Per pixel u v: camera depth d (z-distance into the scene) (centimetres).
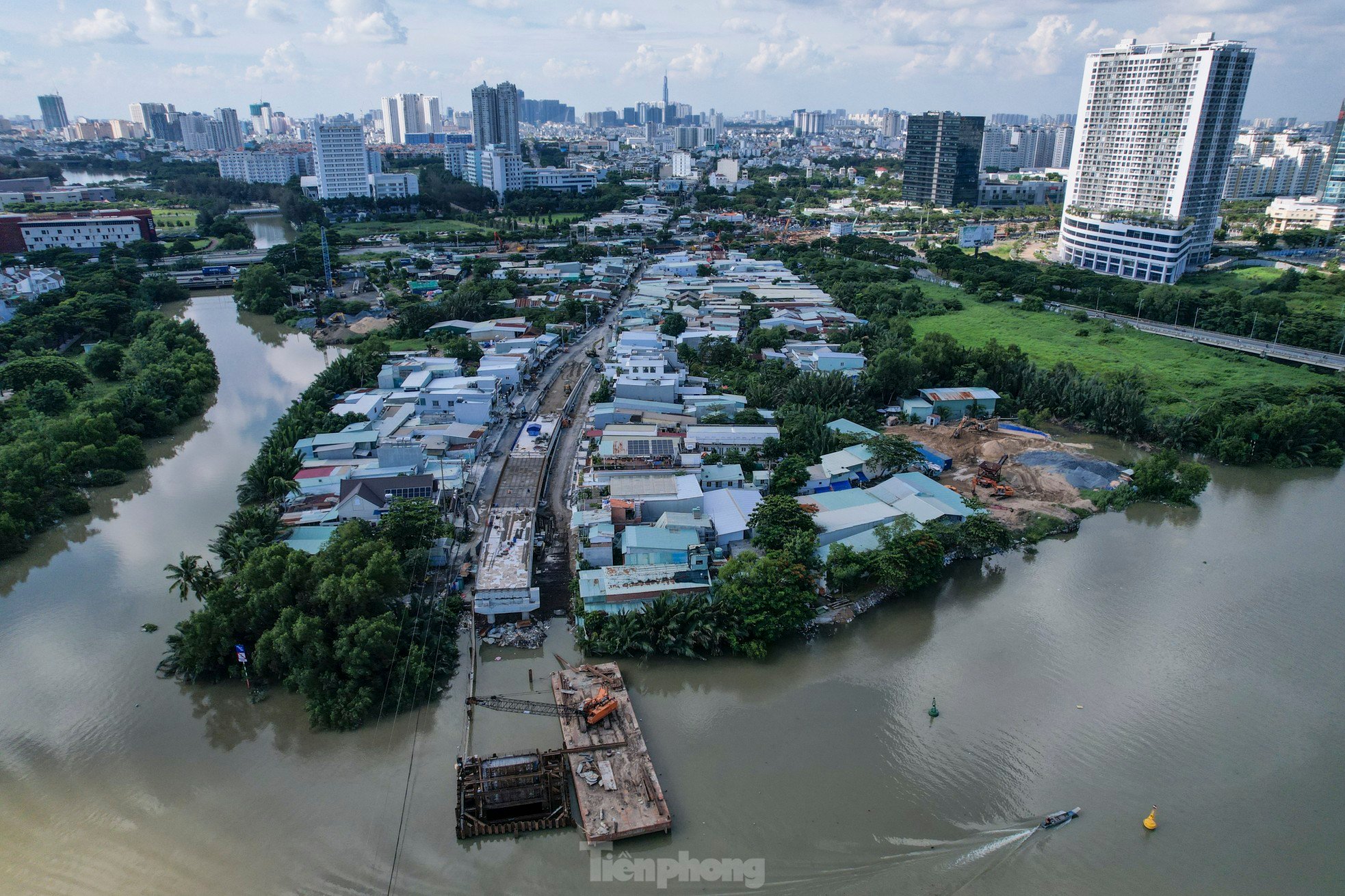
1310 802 7119
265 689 8319
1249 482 14050
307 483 12006
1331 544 11662
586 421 15625
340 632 8094
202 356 18575
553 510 11844
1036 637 9406
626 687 8375
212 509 12469
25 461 11994
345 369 17112
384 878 6306
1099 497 12738
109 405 14750
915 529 10425
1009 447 14575
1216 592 10388
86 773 7306
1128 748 7725
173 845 6588
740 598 8944
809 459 12975
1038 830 6781
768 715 8062
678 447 12750
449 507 11481
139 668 8738
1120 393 15800
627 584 9369
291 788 7150
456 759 7438
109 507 12544
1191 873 6419
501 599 9112
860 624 9581
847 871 6378
